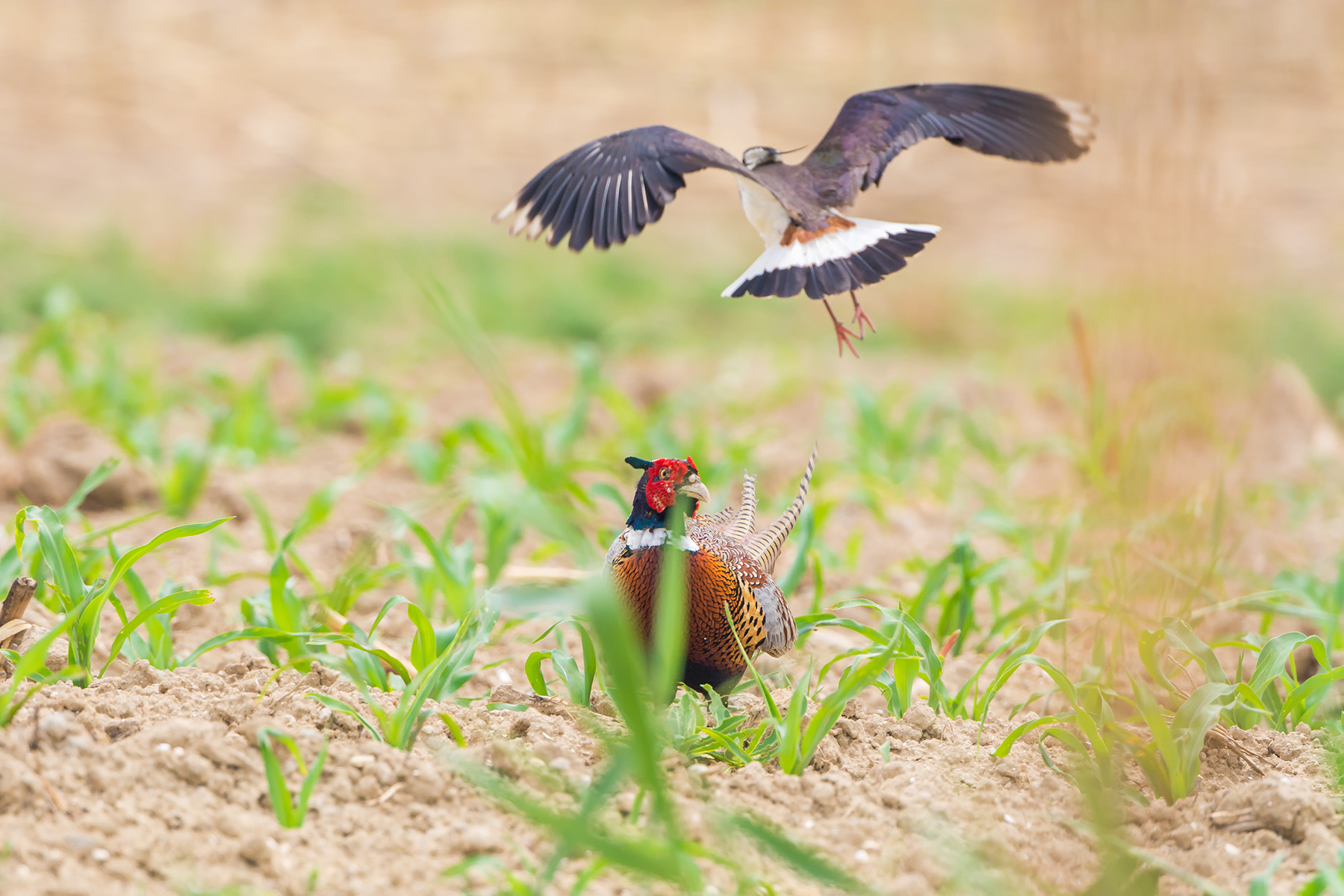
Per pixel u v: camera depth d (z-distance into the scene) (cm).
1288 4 3728
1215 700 752
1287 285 2272
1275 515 1495
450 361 2217
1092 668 838
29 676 753
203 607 1012
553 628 818
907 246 659
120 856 588
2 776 611
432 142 3231
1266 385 1756
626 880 610
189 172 2997
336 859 610
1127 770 757
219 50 3681
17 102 3222
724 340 2505
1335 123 3119
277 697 762
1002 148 759
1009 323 2433
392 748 688
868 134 747
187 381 1912
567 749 721
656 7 4169
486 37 3872
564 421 1591
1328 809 662
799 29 3972
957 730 794
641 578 777
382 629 1022
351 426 1733
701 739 741
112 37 3653
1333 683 877
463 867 573
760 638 817
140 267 2448
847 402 1933
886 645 839
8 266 2364
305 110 3359
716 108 3400
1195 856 654
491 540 1063
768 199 690
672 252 2891
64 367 1648
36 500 1283
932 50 3684
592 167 637
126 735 688
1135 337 956
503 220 638
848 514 1478
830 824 667
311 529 1290
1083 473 1198
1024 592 1195
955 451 1612
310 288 2391
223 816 624
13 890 548
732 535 939
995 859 629
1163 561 902
